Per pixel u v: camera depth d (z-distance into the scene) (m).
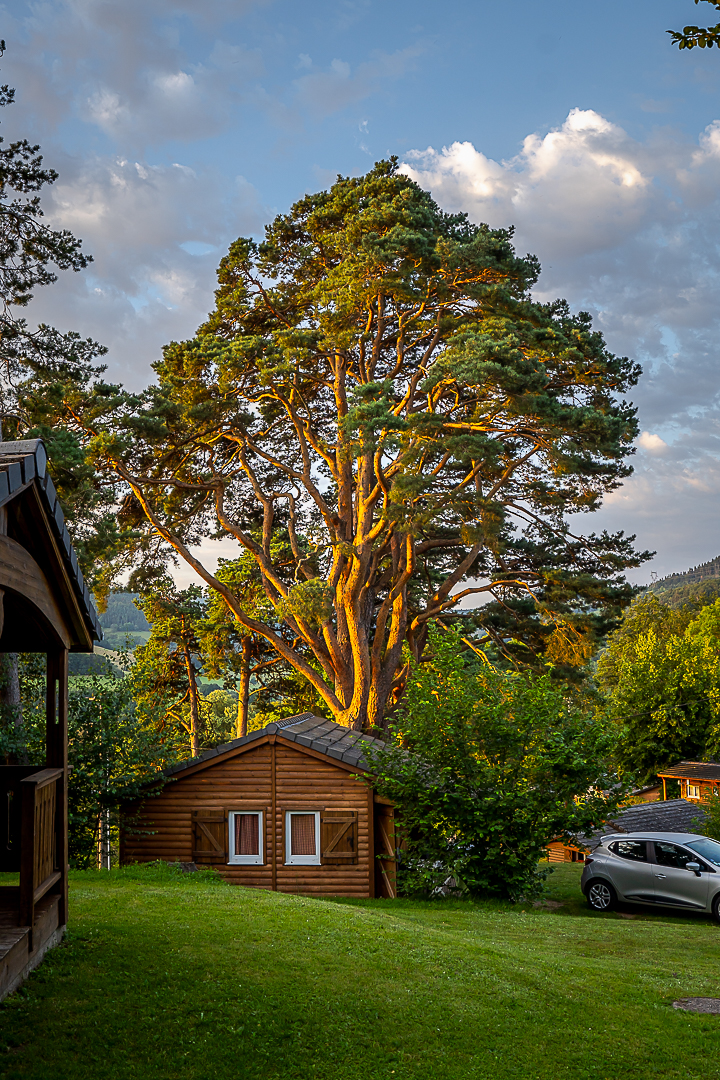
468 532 31.28
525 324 31.58
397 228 31.05
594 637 37.03
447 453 33.22
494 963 10.35
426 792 18.12
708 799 27.75
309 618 32.69
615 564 37.91
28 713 20.88
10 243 25.33
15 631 9.54
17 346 25.66
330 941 10.41
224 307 35.00
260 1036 7.43
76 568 8.75
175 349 34.16
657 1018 8.97
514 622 40.12
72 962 8.52
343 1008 8.23
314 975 9.03
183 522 38.28
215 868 19.77
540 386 29.27
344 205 34.69
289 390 34.88
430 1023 8.15
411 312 35.00
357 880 19.50
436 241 32.19
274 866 19.66
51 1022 7.16
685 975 10.98
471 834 17.88
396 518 30.92
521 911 16.97
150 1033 7.23
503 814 17.98
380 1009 8.32
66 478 25.45
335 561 36.06
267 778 19.97
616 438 30.78
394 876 19.67
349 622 35.25
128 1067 6.65
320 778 19.88
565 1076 7.38
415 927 12.27
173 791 20.14
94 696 20.14
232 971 8.84
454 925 14.00
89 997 7.73
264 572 36.88
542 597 38.28
